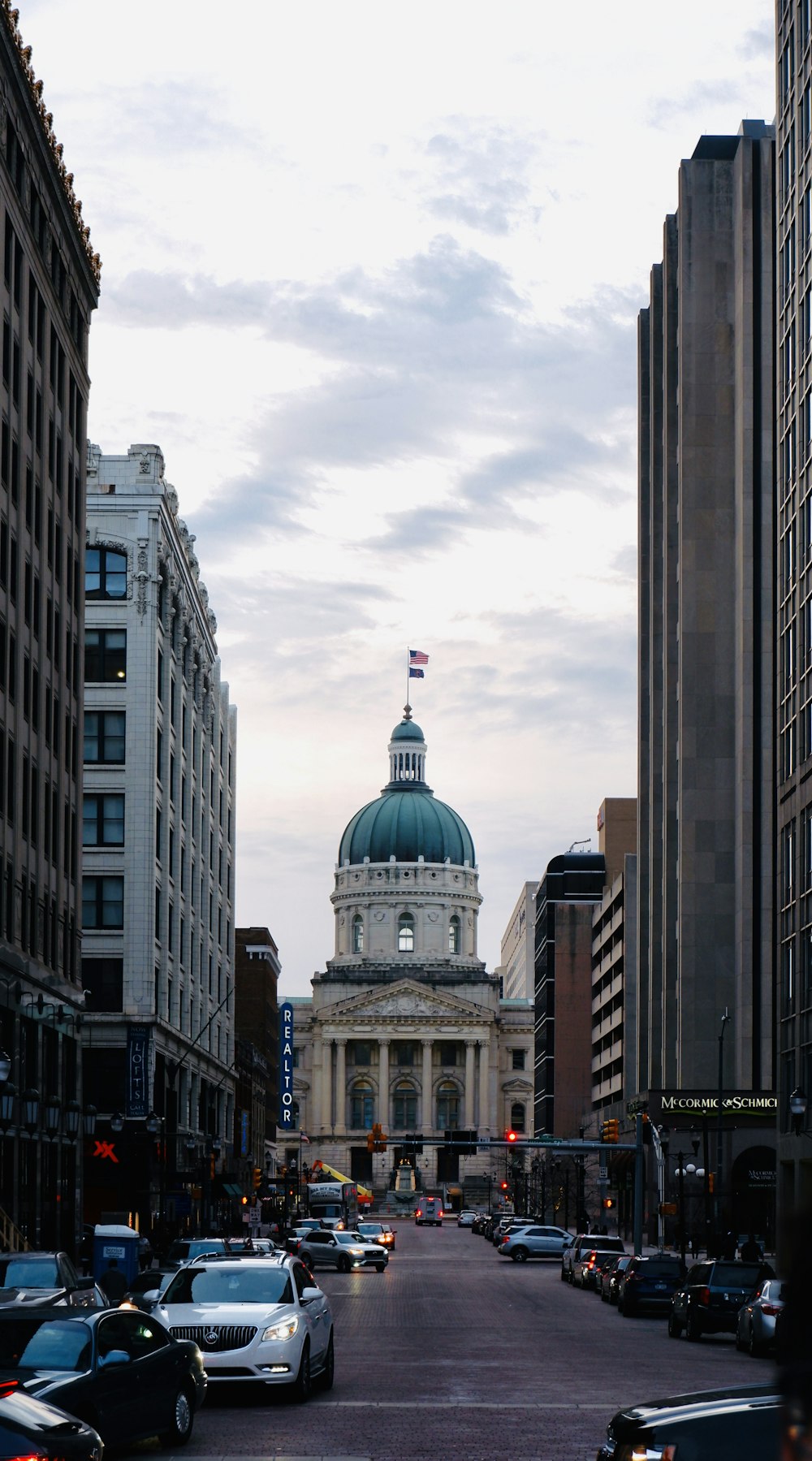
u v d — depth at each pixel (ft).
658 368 395.55
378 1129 348.38
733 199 350.43
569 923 583.17
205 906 371.97
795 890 241.14
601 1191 493.36
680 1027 340.59
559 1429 80.38
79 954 238.27
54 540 224.74
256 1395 94.17
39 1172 205.98
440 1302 201.67
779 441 263.29
